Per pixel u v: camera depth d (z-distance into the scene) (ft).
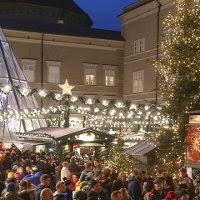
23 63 209.15
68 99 121.08
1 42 168.25
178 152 88.99
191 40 91.45
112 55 226.38
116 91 226.79
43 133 106.42
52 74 215.10
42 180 45.91
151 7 200.03
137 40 213.25
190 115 79.30
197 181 59.67
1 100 146.72
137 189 56.29
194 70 89.51
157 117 122.52
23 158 94.07
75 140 100.73
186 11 94.58
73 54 219.41
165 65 95.91
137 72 213.05
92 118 144.36
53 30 216.54
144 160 86.63
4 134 139.33
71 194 46.62
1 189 54.60
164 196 52.47
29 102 160.15
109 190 55.57
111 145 100.12
